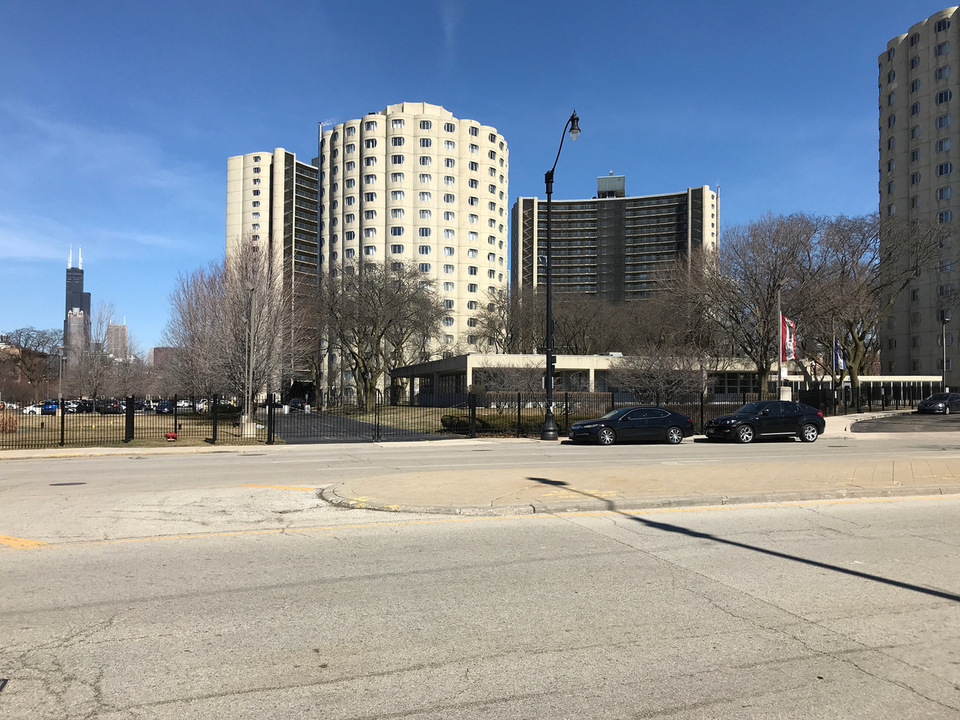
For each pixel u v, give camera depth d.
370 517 9.06
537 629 4.92
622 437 23.78
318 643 4.64
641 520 8.86
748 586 5.98
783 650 4.55
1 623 4.98
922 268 53.88
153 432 31.45
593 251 150.88
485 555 7.02
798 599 5.63
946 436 28.25
